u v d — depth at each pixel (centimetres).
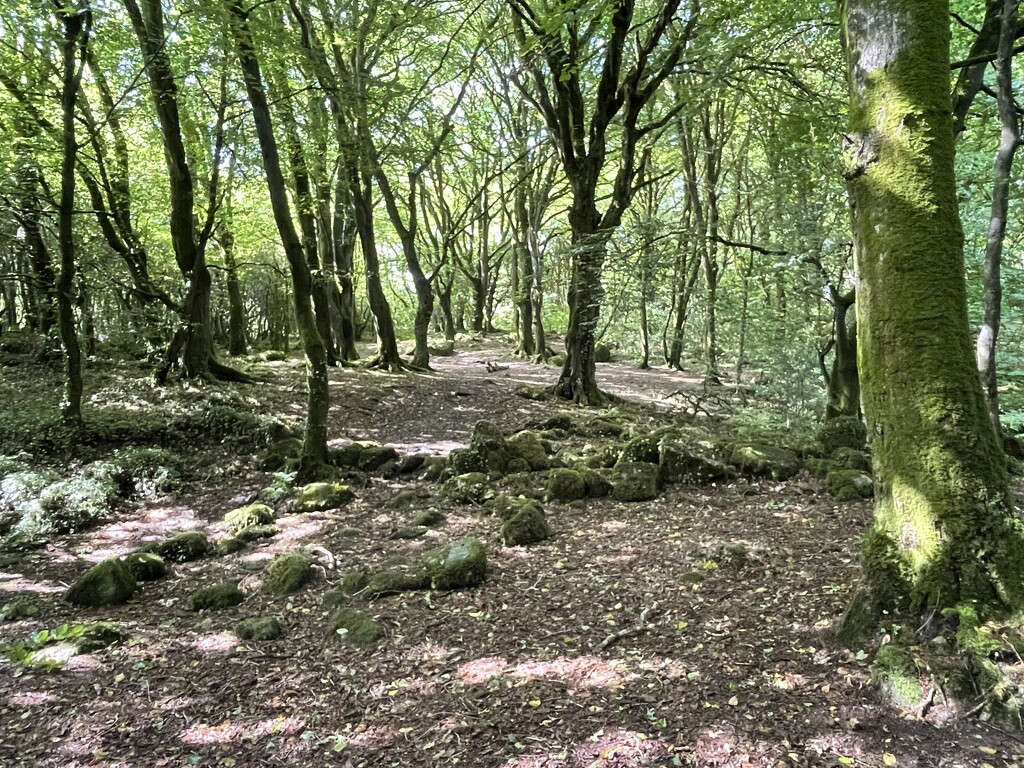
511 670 378
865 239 352
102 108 1293
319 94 1144
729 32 1048
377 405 1371
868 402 359
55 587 577
